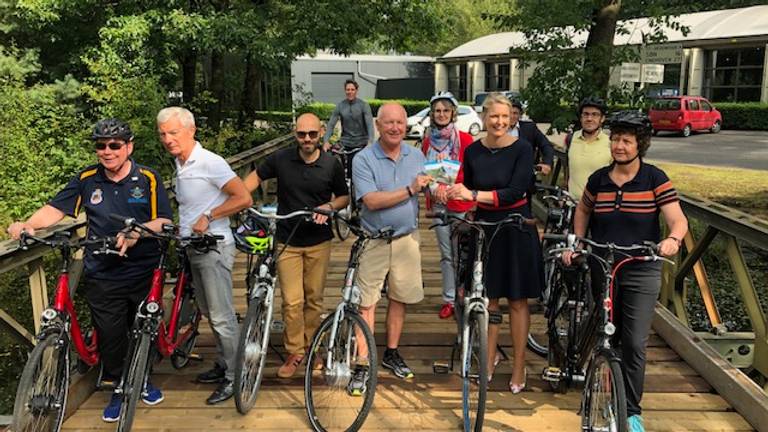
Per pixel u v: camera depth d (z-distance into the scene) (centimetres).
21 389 276
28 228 300
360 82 3875
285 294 380
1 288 696
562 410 354
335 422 335
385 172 357
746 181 1188
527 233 347
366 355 317
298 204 372
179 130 334
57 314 294
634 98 840
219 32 1056
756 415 329
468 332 320
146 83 957
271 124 1480
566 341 371
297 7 1125
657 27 863
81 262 369
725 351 477
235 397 333
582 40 895
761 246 362
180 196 349
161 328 342
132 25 1036
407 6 1284
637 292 298
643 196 301
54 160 952
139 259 325
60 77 1253
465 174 357
